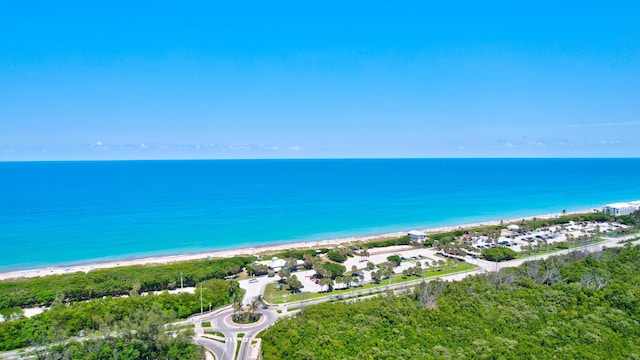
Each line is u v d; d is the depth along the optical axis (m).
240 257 169.38
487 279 130.12
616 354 85.62
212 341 100.38
